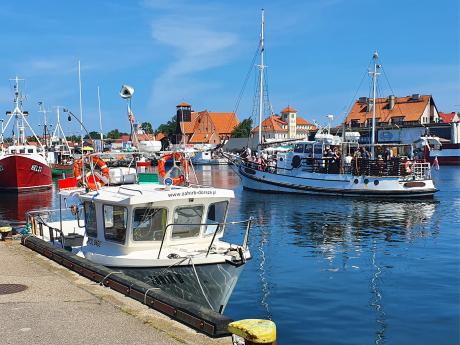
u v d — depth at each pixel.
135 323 7.88
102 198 12.03
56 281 10.59
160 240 11.82
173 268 11.13
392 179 38.56
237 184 56.09
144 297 9.00
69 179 14.78
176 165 14.89
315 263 18.16
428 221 27.81
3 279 10.77
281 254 19.64
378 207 34.06
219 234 12.55
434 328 11.67
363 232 24.66
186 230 12.00
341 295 14.27
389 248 20.72
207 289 11.35
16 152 54.03
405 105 109.12
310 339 11.11
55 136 98.44
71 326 7.70
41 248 13.85
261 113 50.84
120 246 11.78
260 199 39.09
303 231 25.03
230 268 11.41
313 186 41.03
